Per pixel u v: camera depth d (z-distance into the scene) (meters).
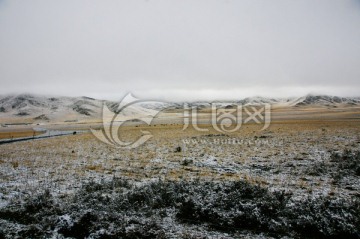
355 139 28.97
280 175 15.98
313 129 43.84
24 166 20.45
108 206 10.45
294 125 56.34
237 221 8.96
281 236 8.19
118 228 8.61
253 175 16.16
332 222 8.45
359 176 14.91
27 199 11.79
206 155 23.42
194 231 8.56
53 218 9.45
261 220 8.88
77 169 18.97
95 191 12.77
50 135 59.53
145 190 11.88
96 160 22.72
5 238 8.48
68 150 29.59
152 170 18.28
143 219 9.48
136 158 23.27
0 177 16.58
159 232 8.35
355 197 11.26
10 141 46.16
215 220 9.12
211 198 10.43
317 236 8.19
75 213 9.57
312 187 13.03
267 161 19.89
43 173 17.66
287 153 22.41
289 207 9.72
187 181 13.77
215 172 17.27
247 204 9.76
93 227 8.71
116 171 18.20
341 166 16.72
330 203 9.82
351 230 8.06
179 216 9.73
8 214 10.27
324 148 23.91
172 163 20.56
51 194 12.41
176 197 11.08
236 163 19.73
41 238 8.40
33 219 9.70
